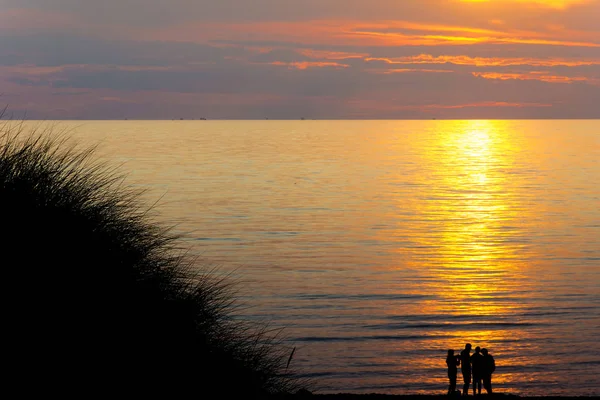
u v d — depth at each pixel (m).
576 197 125.94
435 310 43.53
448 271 59.22
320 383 28.14
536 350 34.09
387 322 39.75
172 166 186.38
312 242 74.81
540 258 66.25
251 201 114.56
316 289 49.22
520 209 109.38
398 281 54.06
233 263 59.22
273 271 56.53
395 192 136.50
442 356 32.88
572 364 31.55
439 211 107.69
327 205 112.44
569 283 53.34
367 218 98.06
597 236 80.62
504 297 48.19
